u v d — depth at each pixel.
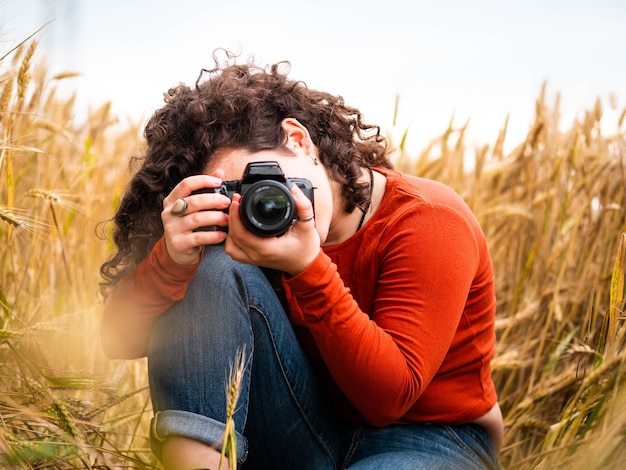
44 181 2.68
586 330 2.62
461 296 1.66
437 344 1.63
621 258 1.70
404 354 1.60
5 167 2.42
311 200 1.54
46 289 2.46
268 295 1.67
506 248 3.09
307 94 1.76
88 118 3.36
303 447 1.73
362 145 1.92
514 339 2.75
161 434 1.55
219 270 1.61
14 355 1.76
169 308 1.64
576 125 3.10
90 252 2.79
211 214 1.52
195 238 1.52
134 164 1.88
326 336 1.55
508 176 3.23
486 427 1.85
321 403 1.76
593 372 1.53
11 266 2.43
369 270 1.71
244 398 1.59
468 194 3.27
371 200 1.75
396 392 1.58
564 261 2.56
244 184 1.49
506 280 3.07
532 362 2.60
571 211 3.01
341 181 1.68
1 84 2.09
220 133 1.61
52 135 2.75
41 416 1.55
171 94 1.81
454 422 1.76
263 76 1.73
